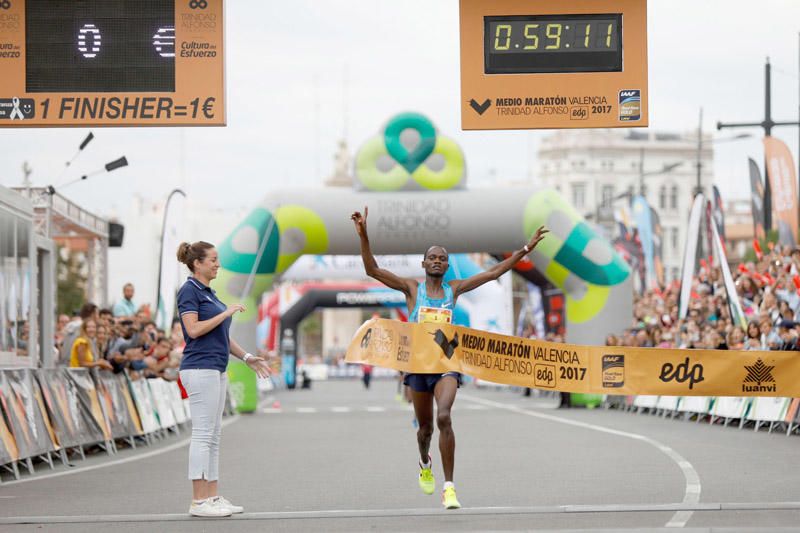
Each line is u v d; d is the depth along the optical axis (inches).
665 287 2244.1
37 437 909.8
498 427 1406.3
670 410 1612.9
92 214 1701.5
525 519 583.2
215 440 629.6
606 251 1936.5
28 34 922.7
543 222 1905.8
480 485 759.1
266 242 1894.7
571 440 1159.6
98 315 1182.3
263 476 845.8
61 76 922.1
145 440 1224.2
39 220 1432.1
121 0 924.6
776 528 527.2
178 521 600.1
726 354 676.1
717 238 1546.5
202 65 922.7
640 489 720.3
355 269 2765.7
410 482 791.7
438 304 625.9
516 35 927.0
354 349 641.0
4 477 861.2
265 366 650.2
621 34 928.3
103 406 1090.7
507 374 645.9
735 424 1393.9
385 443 1182.3
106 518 608.7
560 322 2244.1
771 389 676.7
